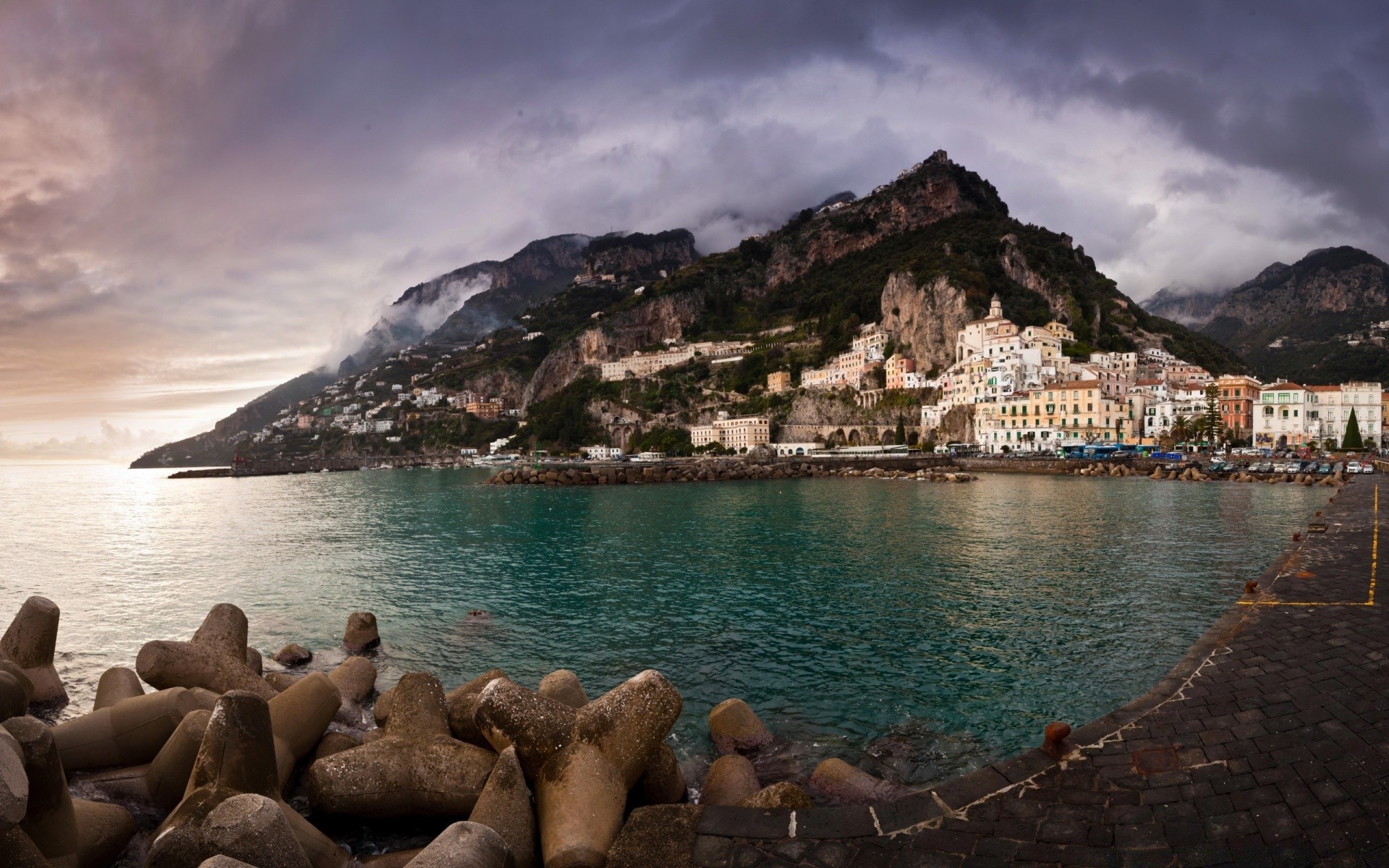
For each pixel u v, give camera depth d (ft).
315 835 28.48
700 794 38.73
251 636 77.36
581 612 84.89
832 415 634.02
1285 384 447.42
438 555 136.36
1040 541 137.69
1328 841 23.91
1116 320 621.72
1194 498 226.38
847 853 24.72
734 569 113.39
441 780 32.09
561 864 25.17
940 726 49.55
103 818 27.99
